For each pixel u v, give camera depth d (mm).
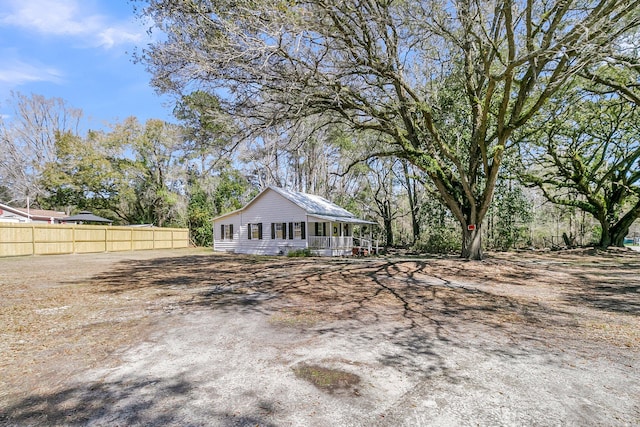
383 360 3859
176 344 4504
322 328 5223
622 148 19922
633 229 41375
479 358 3916
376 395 3025
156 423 2609
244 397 3012
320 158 32219
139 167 31500
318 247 21844
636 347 4301
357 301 7215
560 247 24141
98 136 31219
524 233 26359
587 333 4910
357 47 9617
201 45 8266
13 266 14828
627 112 17328
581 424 2551
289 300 7387
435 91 13508
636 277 10508
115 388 3223
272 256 21219
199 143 10445
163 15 8031
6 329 5258
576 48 8016
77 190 30422
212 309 6578
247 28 7844
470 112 14969
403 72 12617
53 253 21859
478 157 14117
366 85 11242
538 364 3734
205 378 3420
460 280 9977
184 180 33969
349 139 23000
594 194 20578
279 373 3521
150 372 3590
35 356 4109
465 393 3049
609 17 8484
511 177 20375
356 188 34375
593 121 18484
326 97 10484
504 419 2617
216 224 26656
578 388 3145
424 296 7711
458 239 23688
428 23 9789
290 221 22531
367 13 9477
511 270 11742
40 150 35719
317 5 8016
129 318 5926
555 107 14391
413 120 13930
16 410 2836
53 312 6375
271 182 35438
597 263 14242
